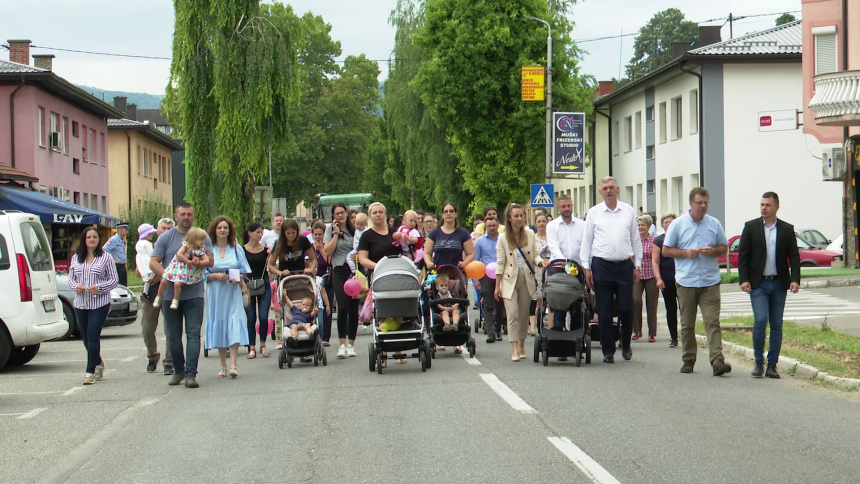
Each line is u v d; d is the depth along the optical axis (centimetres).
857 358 1258
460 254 1465
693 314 1205
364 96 8044
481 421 885
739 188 4125
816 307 2183
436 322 1393
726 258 3347
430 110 4853
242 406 1023
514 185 4891
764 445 765
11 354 1512
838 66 3250
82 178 4941
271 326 1848
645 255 1603
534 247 1360
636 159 5097
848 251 3228
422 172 5481
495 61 4775
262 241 1839
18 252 1408
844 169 3131
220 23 3466
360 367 1338
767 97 4112
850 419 880
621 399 999
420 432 841
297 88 3575
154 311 1370
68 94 4478
